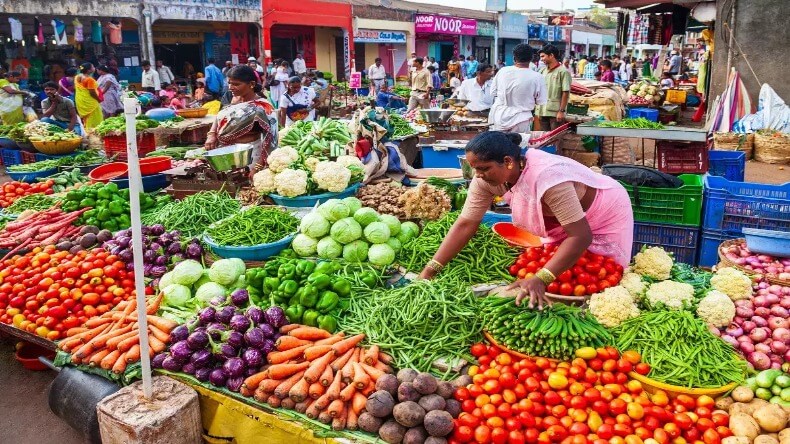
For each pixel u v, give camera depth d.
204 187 5.54
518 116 7.61
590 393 2.64
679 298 3.24
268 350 3.04
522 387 2.69
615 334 3.01
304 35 22.25
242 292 3.45
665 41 14.70
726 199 4.75
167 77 16.56
